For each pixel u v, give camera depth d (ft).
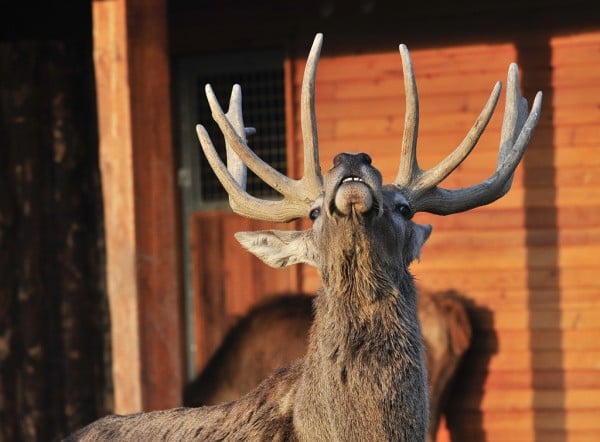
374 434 33.86
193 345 85.51
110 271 57.16
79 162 86.17
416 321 34.91
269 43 81.97
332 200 32.01
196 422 40.19
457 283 77.30
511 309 76.38
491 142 76.59
